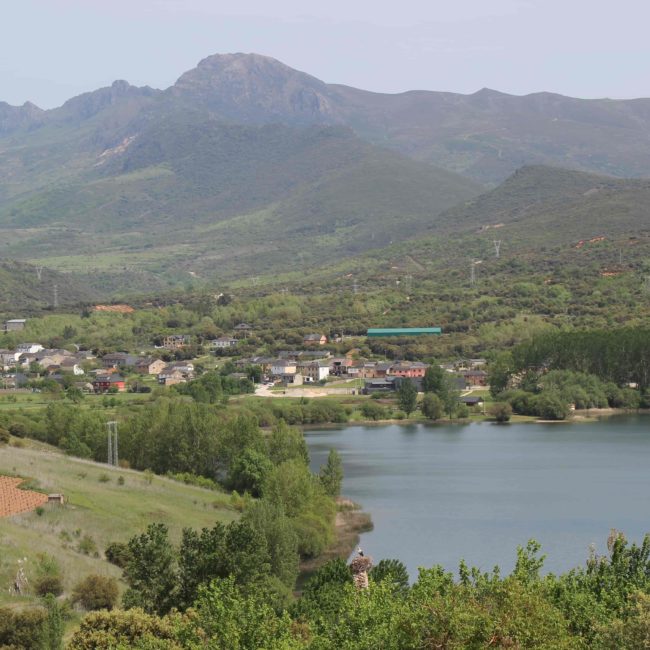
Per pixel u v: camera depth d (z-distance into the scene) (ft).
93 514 419.33
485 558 444.14
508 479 643.04
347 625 208.64
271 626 232.53
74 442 618.03
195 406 646.33
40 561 338.75
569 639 199.93
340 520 524.52
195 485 558.97
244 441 601.62
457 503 568.00
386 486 625.82
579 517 525.34
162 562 297.33
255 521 386.52
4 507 407.44
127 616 260.21
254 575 299.58
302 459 600.80
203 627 236.22
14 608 289.74
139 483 508.94
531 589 209.56
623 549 250.78
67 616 295.69
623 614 215.31
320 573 305.53
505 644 189.57
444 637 191.42
